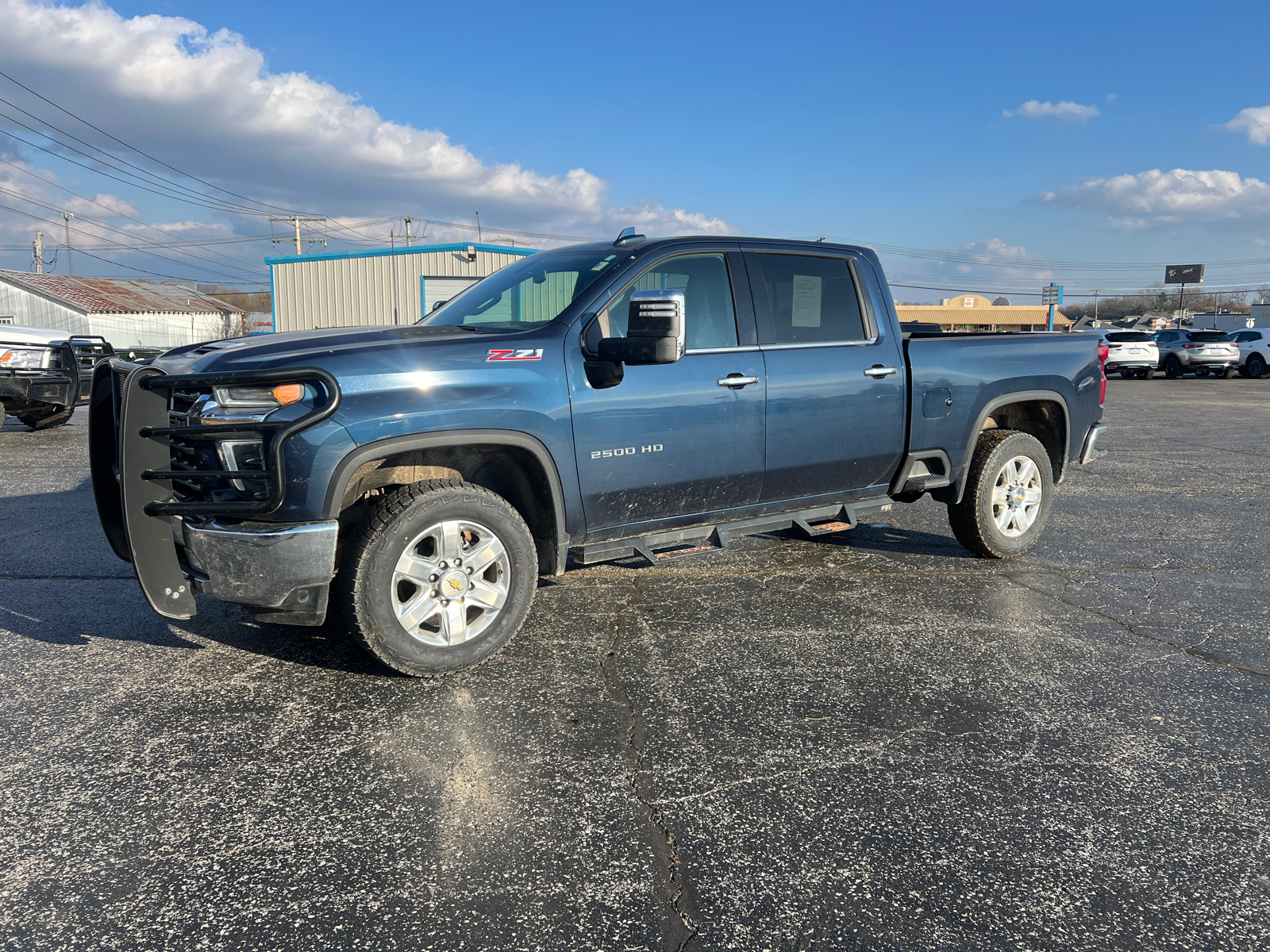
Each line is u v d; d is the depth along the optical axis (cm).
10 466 932
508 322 408
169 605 350
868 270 492
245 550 320
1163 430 1363
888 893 225
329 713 328
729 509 446
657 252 415
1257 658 394
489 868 234
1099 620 446
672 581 512
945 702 343
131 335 4434
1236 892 227
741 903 220
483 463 391
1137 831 255
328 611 445
